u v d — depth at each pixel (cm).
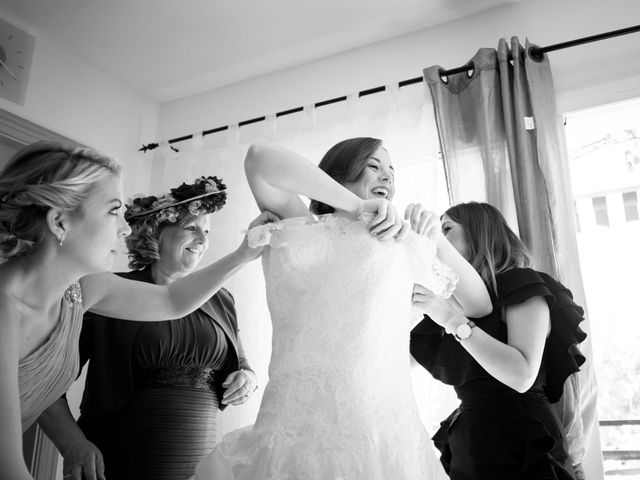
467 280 145
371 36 318
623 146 377
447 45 301
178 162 343
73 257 116
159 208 203
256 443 115
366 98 312
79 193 115
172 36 320
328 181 120
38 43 315
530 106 259
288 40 322
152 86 368
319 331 117
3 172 116
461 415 154
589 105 262
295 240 121
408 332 128
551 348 151
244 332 292
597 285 416
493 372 137
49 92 316
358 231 121
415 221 131
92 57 337
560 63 272
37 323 116
